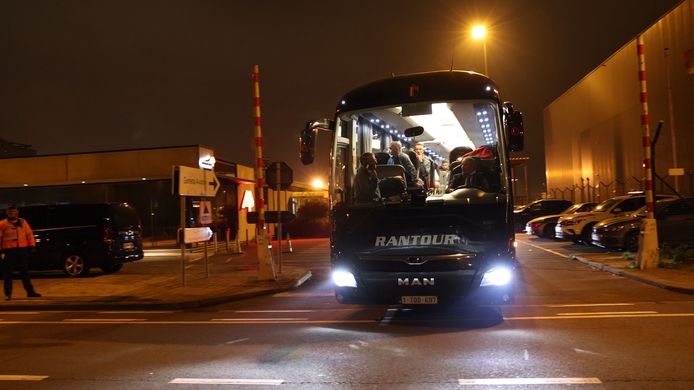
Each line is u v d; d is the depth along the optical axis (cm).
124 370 628
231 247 2723
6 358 699
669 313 866
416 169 988
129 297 1192
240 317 972
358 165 874
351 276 779
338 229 798
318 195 3794
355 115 867
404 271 752
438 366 601
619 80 3253
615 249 1875
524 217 3038
